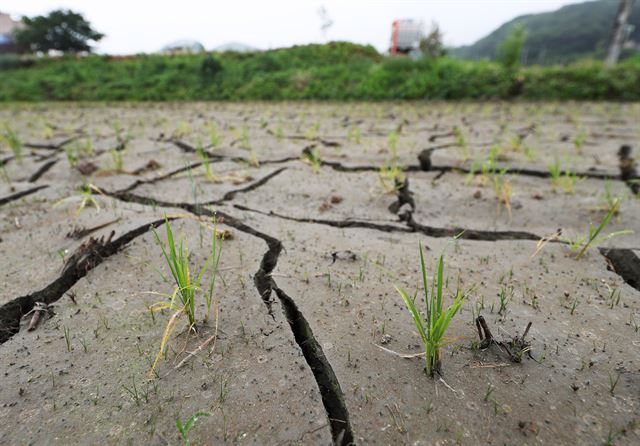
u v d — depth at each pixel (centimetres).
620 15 933
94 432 81
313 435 80
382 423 83
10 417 85
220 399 89
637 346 103
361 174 285
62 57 1506
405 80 1009
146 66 1275
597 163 304
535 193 233
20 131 521
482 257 157
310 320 118
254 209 216
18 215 200
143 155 355
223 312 121
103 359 102
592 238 149
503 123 546
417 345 106
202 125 559
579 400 87
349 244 172
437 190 243
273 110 783
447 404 87
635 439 78
